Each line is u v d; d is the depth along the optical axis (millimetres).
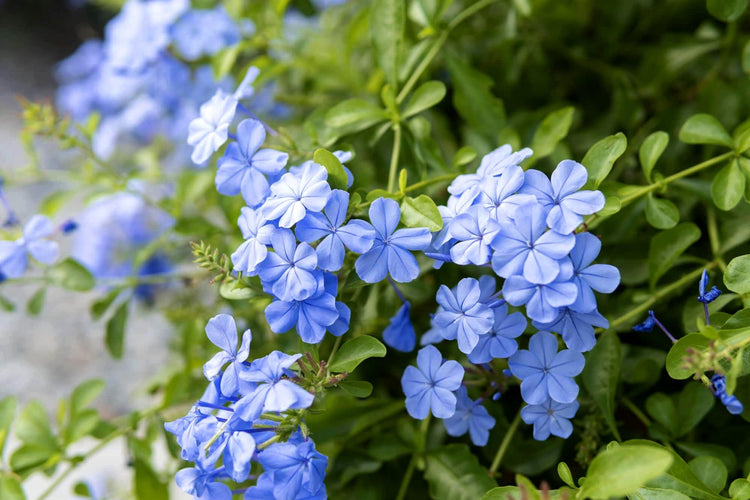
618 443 414
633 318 477
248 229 418
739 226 469
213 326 413
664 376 502
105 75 682
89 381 529
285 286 401
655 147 444
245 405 389
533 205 389
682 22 600
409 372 422
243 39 603
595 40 602
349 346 420
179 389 536
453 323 412
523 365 410
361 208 428
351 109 484
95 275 679
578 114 571
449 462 468
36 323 943
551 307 385
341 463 494
